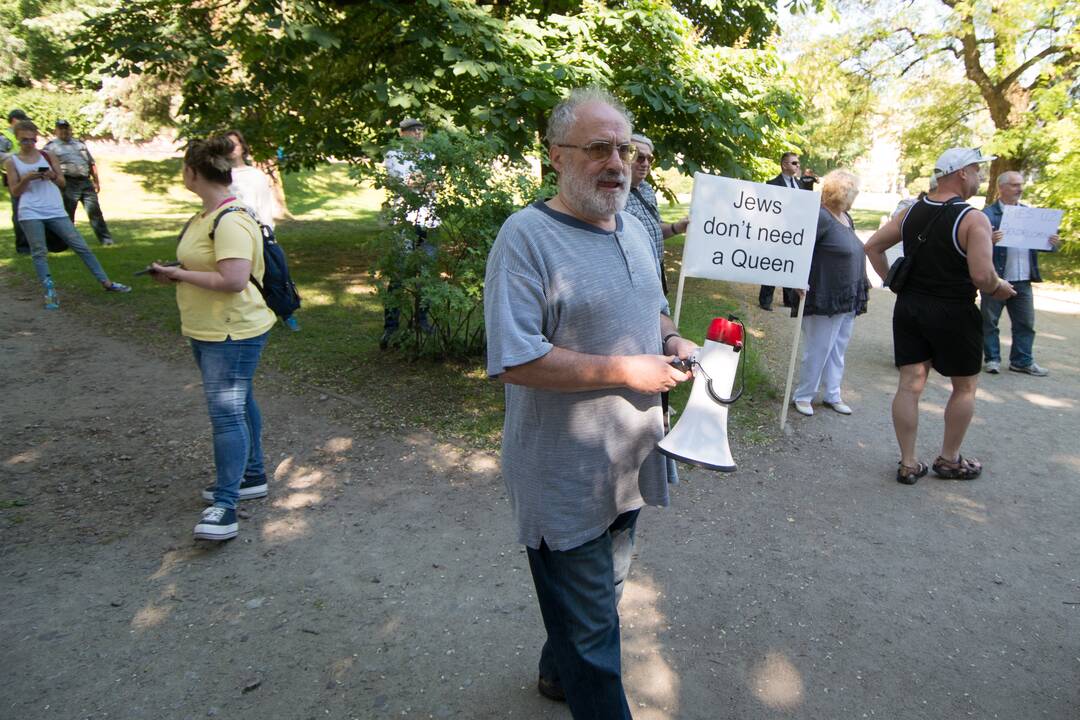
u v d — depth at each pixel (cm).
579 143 188
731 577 323
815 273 511
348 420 494
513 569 326
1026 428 517
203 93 863
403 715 240
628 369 181
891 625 291
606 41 796
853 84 1839
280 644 274
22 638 274
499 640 278
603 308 190
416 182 518
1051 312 947
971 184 396
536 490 194
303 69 872
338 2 795
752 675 261
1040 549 353
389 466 429
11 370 588
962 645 280
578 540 193
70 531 352
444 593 308
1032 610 304
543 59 752
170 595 303
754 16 1034
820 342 523
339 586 311
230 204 324
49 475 411
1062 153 1202
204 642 274
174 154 2409
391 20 811
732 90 828
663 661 268
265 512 375
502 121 700
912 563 338
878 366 682
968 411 414
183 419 496
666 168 805
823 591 314
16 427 477
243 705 243
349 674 259
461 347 616
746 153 922
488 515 374
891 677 261
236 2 817
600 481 195
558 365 178
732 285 1071
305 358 618
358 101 905
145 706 241
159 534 352
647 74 756
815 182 877
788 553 345
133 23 791
